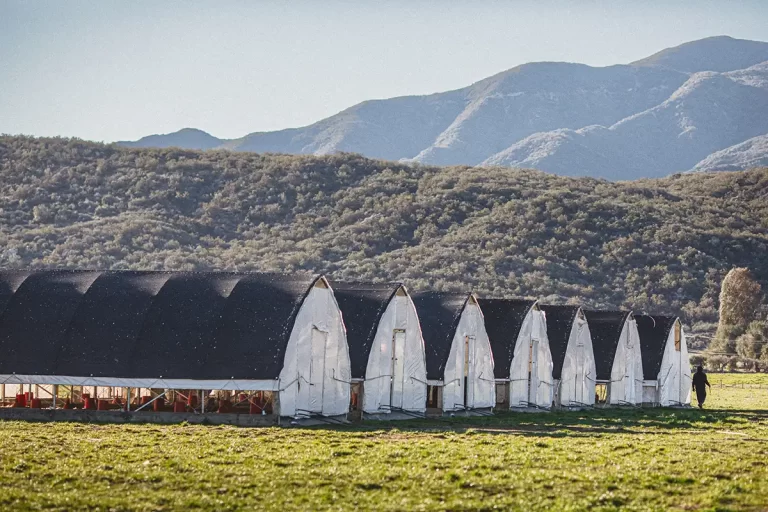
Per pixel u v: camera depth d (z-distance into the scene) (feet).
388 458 457.68
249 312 654.53
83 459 442.09
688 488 395.14
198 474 409.69
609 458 469.98
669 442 559.38
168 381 634.84
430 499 366.84
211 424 617.21
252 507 354.33
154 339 653.71
